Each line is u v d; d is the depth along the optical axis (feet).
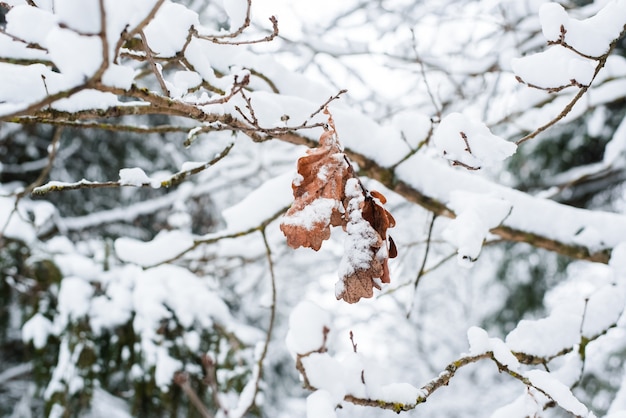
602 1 10.07
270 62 7.55
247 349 11.69
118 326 11.60
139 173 5.96
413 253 16.57
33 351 11.88
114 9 3.46
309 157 4.57
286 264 18.42
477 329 5.36
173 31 5.24
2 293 12.57
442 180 7.59
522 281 18.74
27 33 3.95
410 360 22.97
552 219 7.97
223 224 18.29
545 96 9.39
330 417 4.44
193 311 11.64
